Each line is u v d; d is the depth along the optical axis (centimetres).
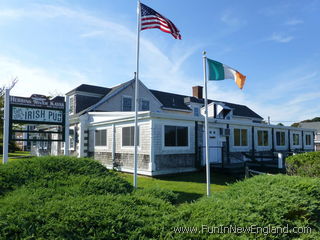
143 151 1156
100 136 1475
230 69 745
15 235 225
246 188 438
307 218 365
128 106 1983
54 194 324
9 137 887
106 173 452
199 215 311
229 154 1484
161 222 278
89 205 286
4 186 341
